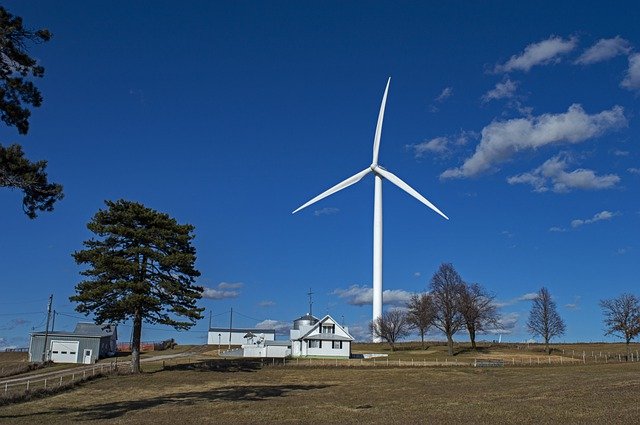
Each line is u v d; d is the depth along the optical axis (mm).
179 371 74875
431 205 106000
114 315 69625
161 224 73062
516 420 31016
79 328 108500
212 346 145750
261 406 41844
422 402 41125
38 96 31453
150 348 137625
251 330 151375
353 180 111875
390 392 50031
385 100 110688
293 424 32875
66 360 101312
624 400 36250
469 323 115625
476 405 37969
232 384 61250
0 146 30891
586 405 35031
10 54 30297
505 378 61938
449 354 107312
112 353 115562
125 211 72688
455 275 112812
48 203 32500
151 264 72188
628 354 97750
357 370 75750
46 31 30578
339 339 103250
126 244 72688
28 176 30828
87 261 70125
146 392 54719
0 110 30672
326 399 45719
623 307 93438
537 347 125875
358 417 34969
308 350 103125
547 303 110688
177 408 42000
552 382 52375
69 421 35688
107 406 44219
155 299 68625
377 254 118500
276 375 70625
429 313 113312
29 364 90688
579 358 96062
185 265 71375
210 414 38062
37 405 45344
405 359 96938
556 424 29172
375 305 120312
